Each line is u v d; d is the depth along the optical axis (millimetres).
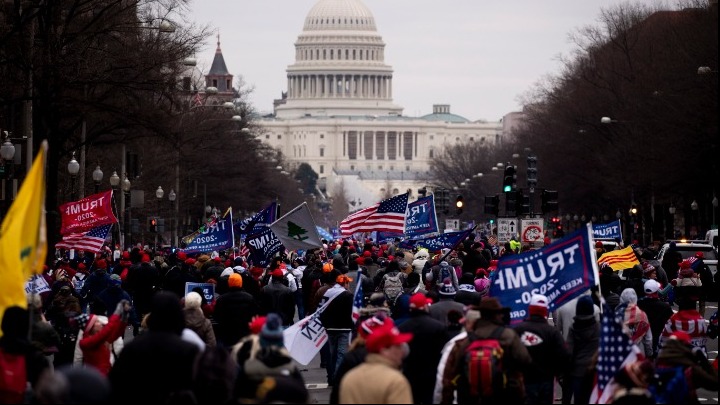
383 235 69812
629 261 46031
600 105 134375
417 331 24953
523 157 189500
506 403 22391
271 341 19719
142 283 42281
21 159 64062
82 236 52281
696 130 98688
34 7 59062
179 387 19734
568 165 143625
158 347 19719
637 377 21297
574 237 25641
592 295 31531
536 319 24797
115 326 26000
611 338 22219
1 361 20391
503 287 25984
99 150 101500
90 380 16125
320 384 36625
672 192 113312
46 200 70688
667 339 24156
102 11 64000
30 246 19000
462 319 26734
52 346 27516
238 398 19531
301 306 48719
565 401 28156
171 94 72375
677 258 59188
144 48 67625
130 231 94750
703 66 97062
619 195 133625
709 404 30844
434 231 58812
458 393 22484
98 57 65562
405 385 18812
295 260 64812
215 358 19078
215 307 30453
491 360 22062
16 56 60500
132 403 19688
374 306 28250
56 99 62875
